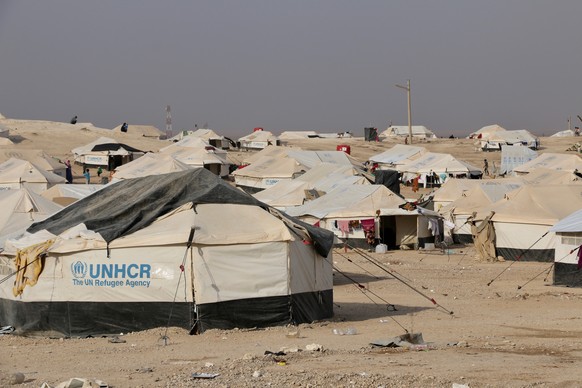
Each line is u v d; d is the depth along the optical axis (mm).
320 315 21828
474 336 18500
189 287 19812
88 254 20266
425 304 24797
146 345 18141
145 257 20047
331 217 42719
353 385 12562
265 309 20453
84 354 17219
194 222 20234
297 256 21000
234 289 20156
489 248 38031
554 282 29062
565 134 139375
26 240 21000
